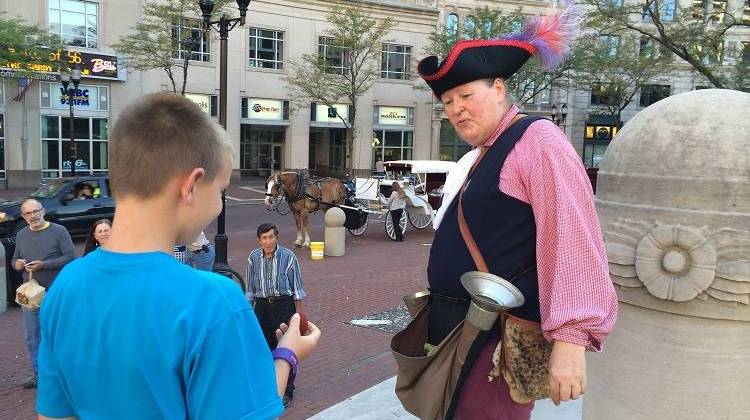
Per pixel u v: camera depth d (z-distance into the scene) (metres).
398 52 38.22
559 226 1.54
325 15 35.16
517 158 1.65
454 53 1.69
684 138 2.36
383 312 7.97
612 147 2.67
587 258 1.53
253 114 34.03
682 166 2.33
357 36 32.34
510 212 1.67
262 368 1.18
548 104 40.94
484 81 1.72
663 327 2.46
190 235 1.29
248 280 5.11
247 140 36.41
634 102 42.41
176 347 1.11
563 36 1.77
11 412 4.79
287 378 1.35
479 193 1.70
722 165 2.27
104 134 28.70
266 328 5.09
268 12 33.66
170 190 1.20
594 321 1.49
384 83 37.75
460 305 1.81
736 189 2.25
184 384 1.12
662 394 2.48
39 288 4.96
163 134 1.18
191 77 31.47
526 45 1.73
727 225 2.26
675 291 2.34
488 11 33.22
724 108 2.36
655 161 2.41
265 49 34.06
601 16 12.90
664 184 2.37
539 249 1.61
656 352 2.48
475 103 1.72
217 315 1.13
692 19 15.68
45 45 21.89
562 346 1.51
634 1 17.97
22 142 26.39
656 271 2.38
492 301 1.59
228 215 19.53
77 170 28.06
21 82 25.23
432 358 1.82
